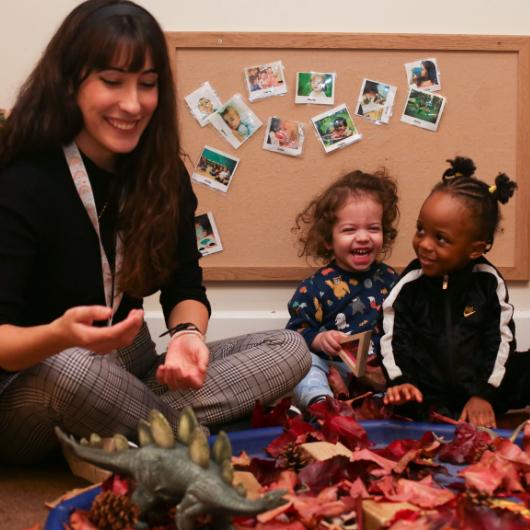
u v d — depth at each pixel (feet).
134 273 4.53
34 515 3.92
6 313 4.09
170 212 4.58
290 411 5.44
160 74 4.32
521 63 6.87
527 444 4.14
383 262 6.94
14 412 4.41
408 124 6.91
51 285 4.45
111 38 4.00
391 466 3.85
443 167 6.95
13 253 4.21
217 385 4.87
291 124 6.87
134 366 4.99
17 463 4.76
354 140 6.89
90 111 4.17
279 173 6.91
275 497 2.75
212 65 6.80
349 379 6.12
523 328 6.98
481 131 6.93
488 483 3.60
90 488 3.60
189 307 4.94
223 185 6.89
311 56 6.82
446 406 5.45
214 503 2.75
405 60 6.85
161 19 6.75
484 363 5.40
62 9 6.68
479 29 6.86
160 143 4.50
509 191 5.63
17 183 4.27
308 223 6.91
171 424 4.58
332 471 3.69
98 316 3.44
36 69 4.29
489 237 5.49
